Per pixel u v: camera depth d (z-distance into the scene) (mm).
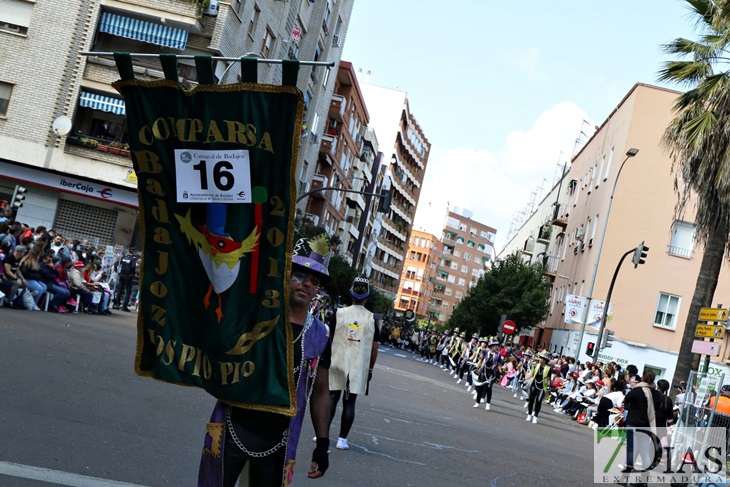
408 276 177625
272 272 4672
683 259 45906
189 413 11094
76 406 9664
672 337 45656
